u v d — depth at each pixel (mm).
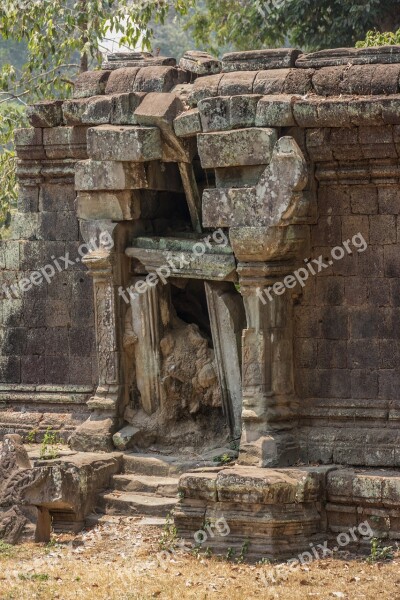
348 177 17203
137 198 18594
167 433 18688
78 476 17219
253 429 17328
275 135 16969
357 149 16922
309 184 17203
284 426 17422
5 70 26891
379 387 17203
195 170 19031
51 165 19766
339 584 14836
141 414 18875
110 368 18766
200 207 19000
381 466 16906
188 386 18656
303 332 17641
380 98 16500
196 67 19016
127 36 25922
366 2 28734
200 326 19547
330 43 29281
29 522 16953
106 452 18453
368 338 17250
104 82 19188
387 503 16016
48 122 19516
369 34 24031
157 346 18672
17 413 20078
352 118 16656
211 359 18531
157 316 18656
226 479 16062
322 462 17250
